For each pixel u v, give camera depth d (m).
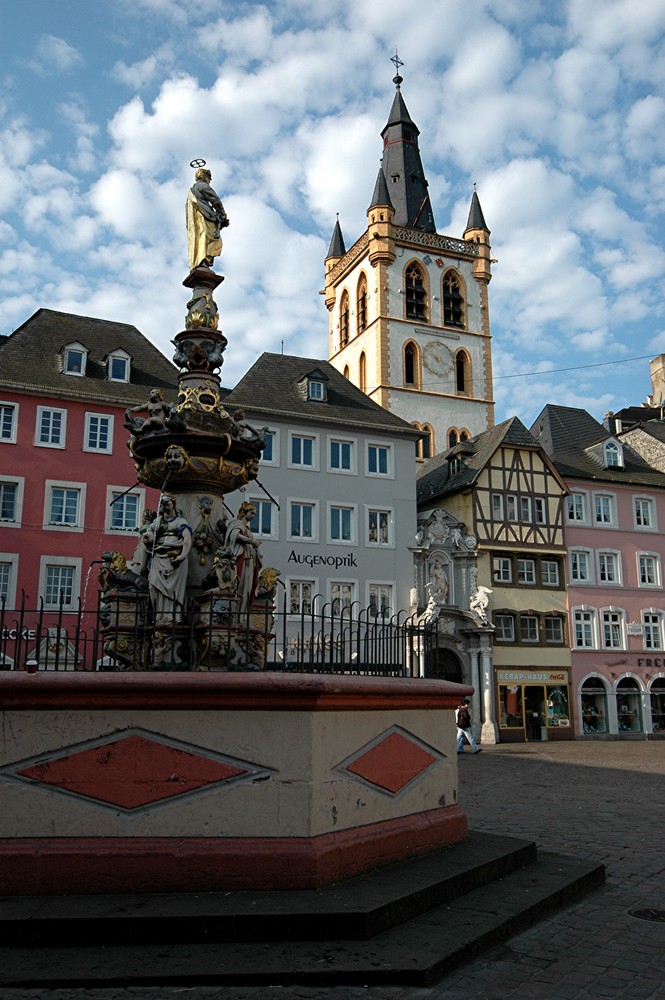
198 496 10.81
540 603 43.78
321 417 40.28
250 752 6.96
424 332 66.62
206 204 11.94
